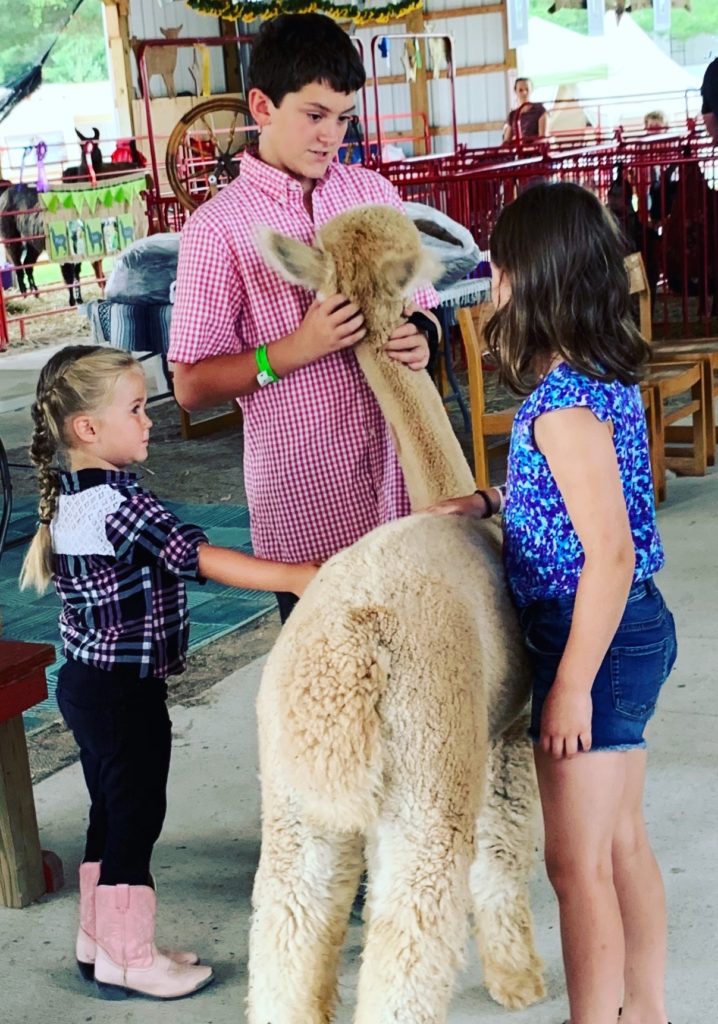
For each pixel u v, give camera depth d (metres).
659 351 6.23
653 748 3.48
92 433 2.50
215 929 2.79
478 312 5.37
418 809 1.83
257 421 2.59
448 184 9.38
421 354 2.43
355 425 2.55
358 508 2.59
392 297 2.39
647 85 18.48
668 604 4.56
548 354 1.98
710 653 4.10
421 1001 1.77
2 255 14.73
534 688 2.07
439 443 2.40
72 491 2.52
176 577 2.56
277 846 1.93
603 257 1.92
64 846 3.20
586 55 18.48
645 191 9.61
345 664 1.78
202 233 2.51
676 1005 2.40
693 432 6.28
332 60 2.39
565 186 1.97
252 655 4.45
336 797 1.77
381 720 1.82
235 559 2.37
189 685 4.20
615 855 2.14
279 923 1.90
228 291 2.52
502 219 1.98
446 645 1.86
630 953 2.20
